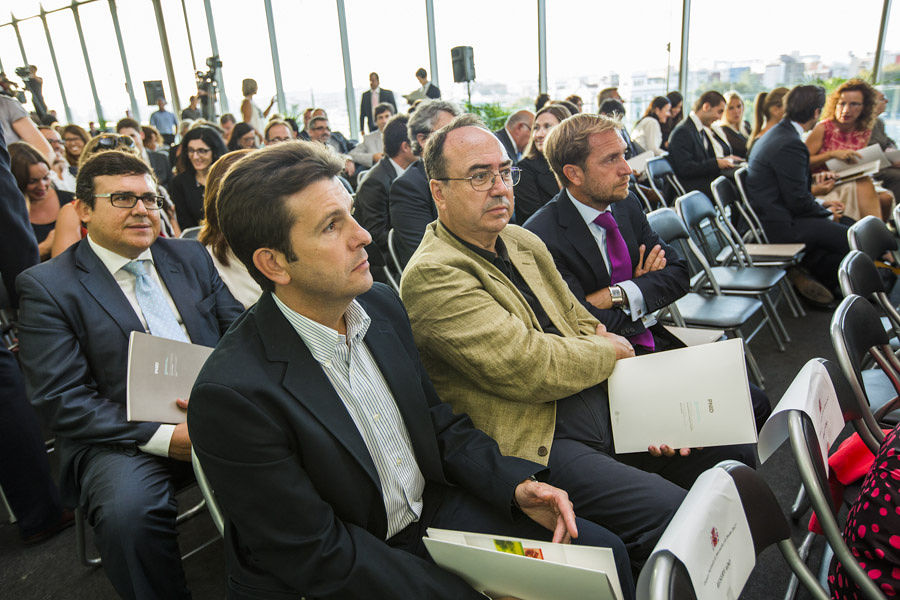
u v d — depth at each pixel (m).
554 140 1.87
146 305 1.68
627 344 1.56
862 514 0.89
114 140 1.99
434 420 1.26
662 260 1.97
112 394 1.59
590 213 1.89
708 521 0.78
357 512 1.04
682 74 7.73
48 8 12.80
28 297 1.52
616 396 1.46
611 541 1.14
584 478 1.32
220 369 0.95
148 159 5.87
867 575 0.89
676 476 1.54
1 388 1.90
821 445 1.03
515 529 1.17
